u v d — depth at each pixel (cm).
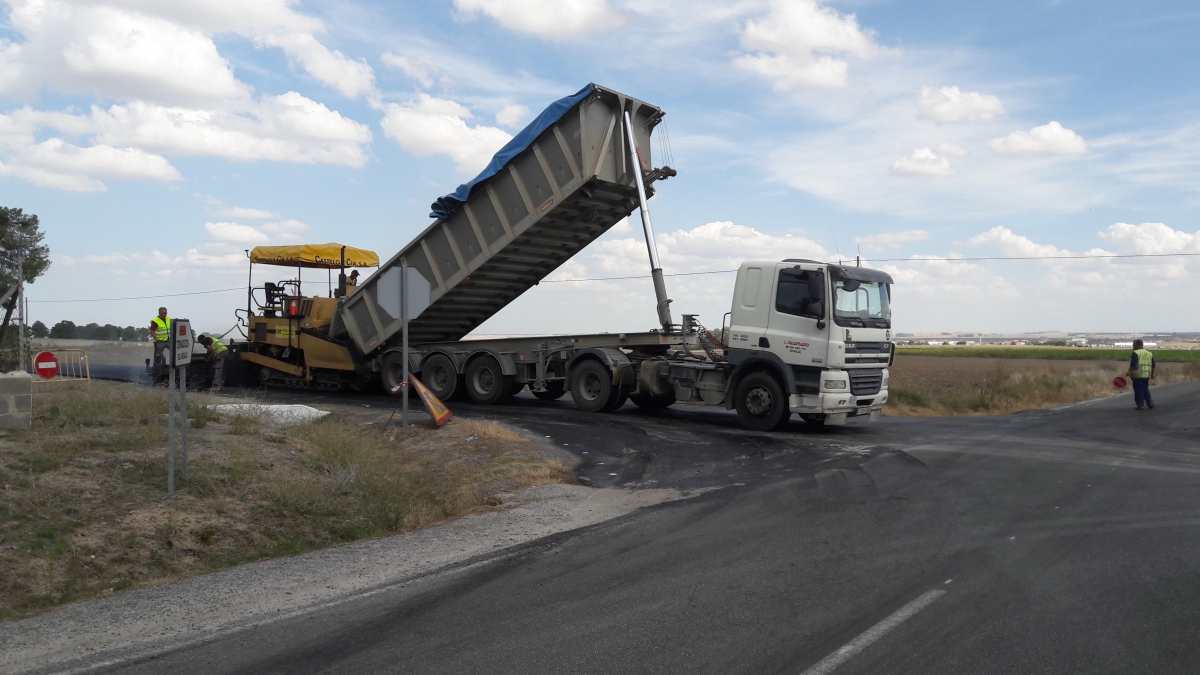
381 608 554
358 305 1978
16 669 458
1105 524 760
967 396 2259
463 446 1219
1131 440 1392
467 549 712
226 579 632
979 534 725
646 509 863
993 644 469
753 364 1510
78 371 2264
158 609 562
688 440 1358
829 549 679
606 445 1306
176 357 806
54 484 776
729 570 623
